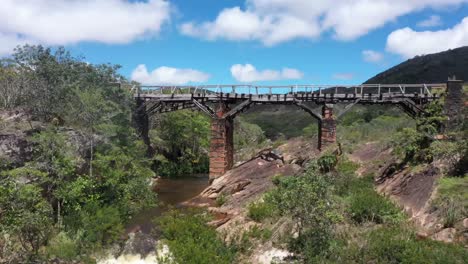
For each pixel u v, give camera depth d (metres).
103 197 23.61
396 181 24.53
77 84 27.64
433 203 19.50
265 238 19.70
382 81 99.00
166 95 38.03
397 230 18.08
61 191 20.06
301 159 33.09
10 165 19.86
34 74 27.92
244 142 57.56
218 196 31.86
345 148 35.38
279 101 35.91
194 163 53.88
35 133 22.05
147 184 26.83
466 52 101.12
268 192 26.38
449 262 14.56
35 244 17.84
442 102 28.53
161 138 52.56
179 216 24.19
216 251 18.64
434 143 24.19
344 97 34.47
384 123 44.44
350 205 20.86
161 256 18.55
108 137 25.94
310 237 18.23
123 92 32.56
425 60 102.62
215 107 42.94
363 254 16.61
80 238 19.34
